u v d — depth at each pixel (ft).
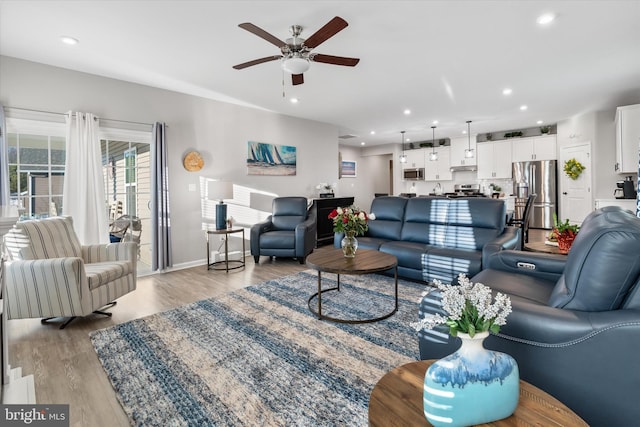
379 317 8.89
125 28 9.00
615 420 3.84
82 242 11.89
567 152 22.03
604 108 18.80
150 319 9.02
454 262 10.73
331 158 22.77
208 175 16.05
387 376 3.68
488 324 3.03
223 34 9.39
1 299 4.97
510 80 13.64
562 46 10.45
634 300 3.96
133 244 10.41
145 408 5.36
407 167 32.04
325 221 20.75
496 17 8.66
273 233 16.17
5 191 10.51
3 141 10.43
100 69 11.97
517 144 25.32
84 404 5.51
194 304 10.21
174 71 12.20
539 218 24.07
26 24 8.76
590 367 3.93
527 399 3.22
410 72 12.57
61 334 8.17
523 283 6.98
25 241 8.74
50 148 11.75
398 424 2.94
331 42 10.04
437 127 23.97
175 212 14.92
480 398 2.87
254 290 11.57
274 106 17.53
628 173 18.16
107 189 12.98
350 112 19.06
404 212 14.14
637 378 3.70
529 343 4.30
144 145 14.17
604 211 5.81
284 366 6.57
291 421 5.03
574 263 4.50
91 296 8.59
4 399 4.95
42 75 11.36
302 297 10.72
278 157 19.27
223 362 6.75
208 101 15.97
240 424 4.99
